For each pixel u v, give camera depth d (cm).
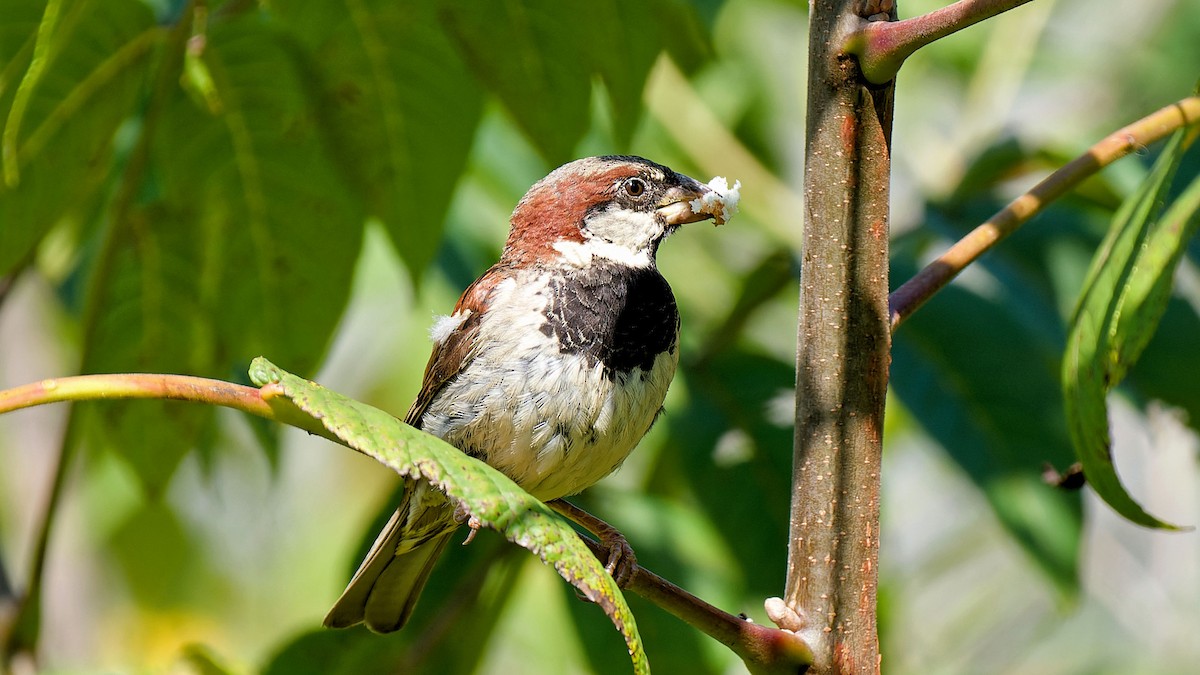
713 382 968
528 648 1150
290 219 872
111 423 890
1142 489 1234
